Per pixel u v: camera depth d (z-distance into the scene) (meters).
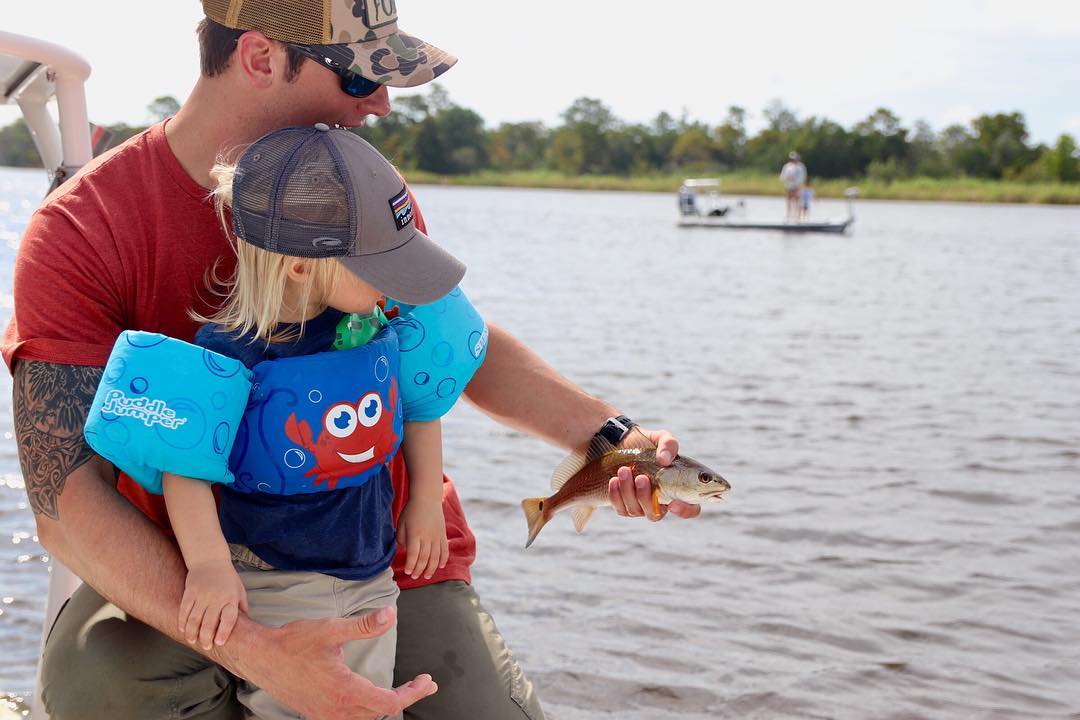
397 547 2.60
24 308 2.22
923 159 103.31
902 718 4.35
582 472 2.74
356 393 2.18
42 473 2.17
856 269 26.14
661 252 29.98
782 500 7.21
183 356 2.04
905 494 7.45
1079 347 14.78
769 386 11.23
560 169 113.88
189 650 2.33
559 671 4.60
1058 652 5.00
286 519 2.18
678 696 4.44
